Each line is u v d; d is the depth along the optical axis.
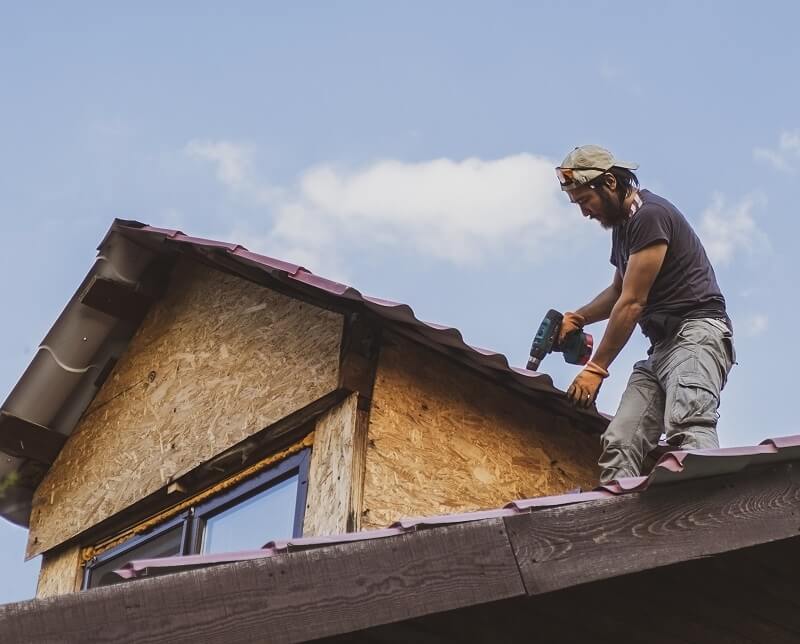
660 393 5.95
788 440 4.66
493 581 4.16
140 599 3.68
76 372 8.02
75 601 3.59
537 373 6.62
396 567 4.05
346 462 6.16
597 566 4.32
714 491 4.58
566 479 6.83
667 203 6.07
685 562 4.71
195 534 6.99
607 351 5.98
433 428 6.46
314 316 6.79
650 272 5.88
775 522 4.61
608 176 6.08
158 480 7.26
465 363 6.58
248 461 6.90
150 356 7.86
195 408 7.30
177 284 7.89
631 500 4.48
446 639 4.62
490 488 6.49
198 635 3.71
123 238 7.61
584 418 6.89
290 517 6.49
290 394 6.66
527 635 4.75
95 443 7.97
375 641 4.53
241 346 7.21
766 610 5.13
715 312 5.92
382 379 6.41
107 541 7.70
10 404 8.01
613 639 4.88
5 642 3.46
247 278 7.17
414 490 6.24
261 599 3.83
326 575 3.95
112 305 7.79
